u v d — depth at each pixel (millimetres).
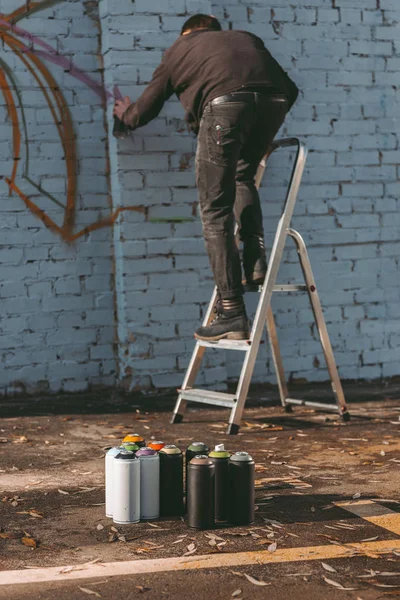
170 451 3268
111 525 3164
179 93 5258
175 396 6199
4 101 6168
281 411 5664
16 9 6168
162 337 6340
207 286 6441
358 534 3029
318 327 5297
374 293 6945
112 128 6250
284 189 6680
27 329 6250
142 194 6266
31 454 4391
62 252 6312
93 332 6395
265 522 3180
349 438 4750
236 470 3141
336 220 6828
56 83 6266
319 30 6746
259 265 5270
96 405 5875
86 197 6359
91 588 2545
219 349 6414
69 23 6285
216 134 4887
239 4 6562
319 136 6762
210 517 3104
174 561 2768
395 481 3791
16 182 6199
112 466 3205
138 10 6223
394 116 6965
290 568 2695
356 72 6852
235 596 2477
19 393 6227
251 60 4930
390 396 6234
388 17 6918
